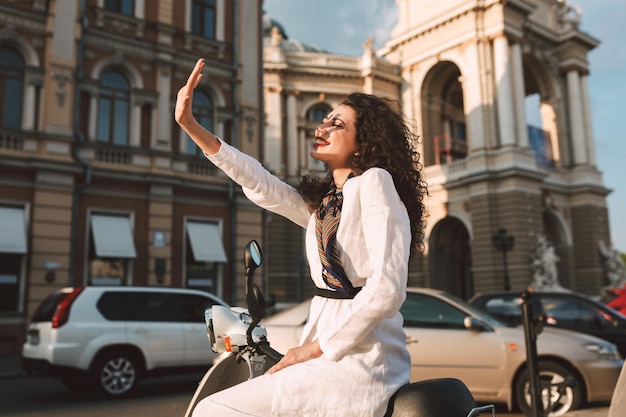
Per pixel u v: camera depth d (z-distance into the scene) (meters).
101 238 17.17
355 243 1.68
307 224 2.07
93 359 9.26
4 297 15.47
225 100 20.97
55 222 16.25
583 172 36.88
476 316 7.05
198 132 1.87
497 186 31.92
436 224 34.91
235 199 20.23
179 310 10.34
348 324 1.55
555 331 7.28
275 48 39.06
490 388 6.76
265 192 1.99
